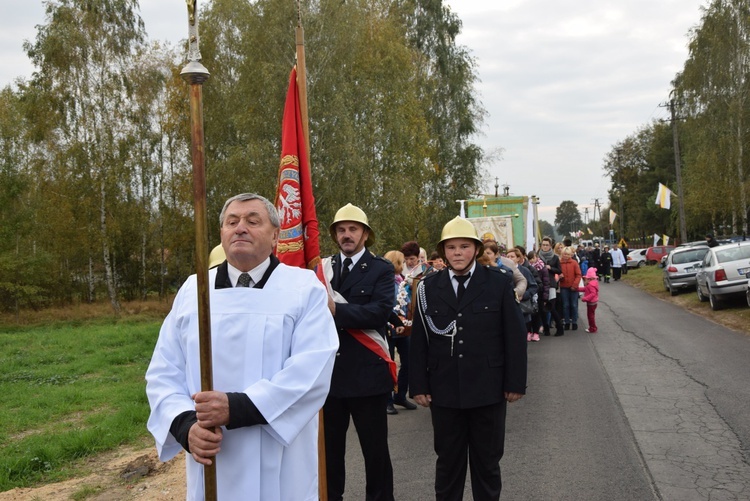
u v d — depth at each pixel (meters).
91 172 29.56
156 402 2.41
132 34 30.61
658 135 62.91
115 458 6.59
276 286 2.53
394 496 4.89
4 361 13.99
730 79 34.19
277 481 2.38
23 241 27.92
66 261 34.94
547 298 13.03
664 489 4.79
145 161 33.09
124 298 37.53
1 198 26.03
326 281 4.22
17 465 6.19
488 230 18.02
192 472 2.44
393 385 4.50
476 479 4.11
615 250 34.84
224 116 25.81
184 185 30.80
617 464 5.37
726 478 4.96
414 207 27.67
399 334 7.50
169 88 31.48
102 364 13.39
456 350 4.06
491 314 4.08
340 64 24.31
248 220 2.53
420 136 29.58
